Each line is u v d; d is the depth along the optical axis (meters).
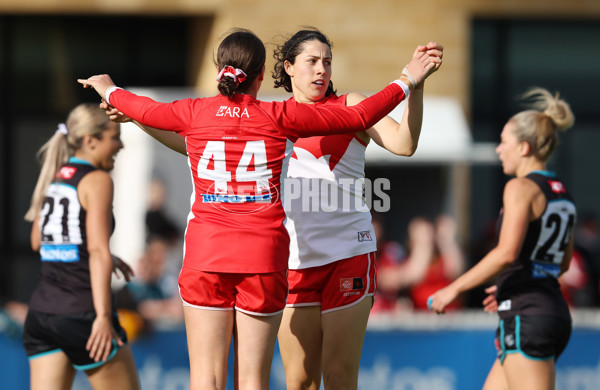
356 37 36.88
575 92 39.91
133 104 13.12
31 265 40.84
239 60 12.75
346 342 14.34
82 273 15.79
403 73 13.30
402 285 26.94
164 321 21.91
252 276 12.68
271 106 12.70
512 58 39.66
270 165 12.66
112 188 16.03
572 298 27.94
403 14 37.00
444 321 22.52
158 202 29.89
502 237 15.59
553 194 15.98
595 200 40.09
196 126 12.72
